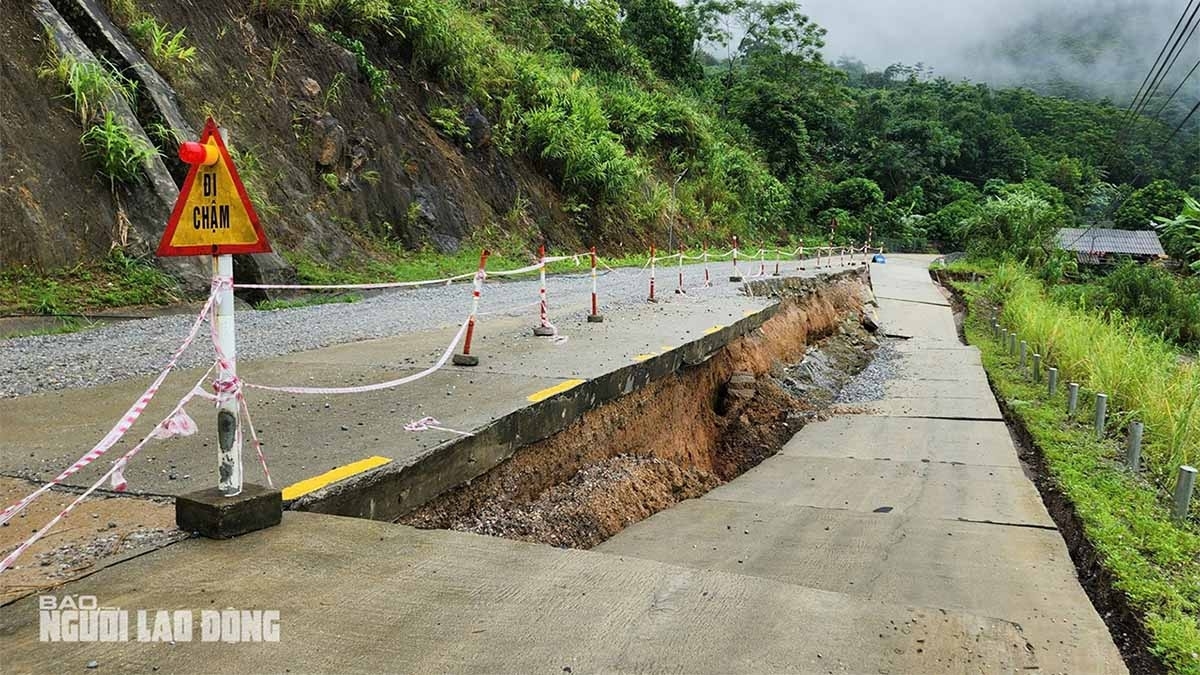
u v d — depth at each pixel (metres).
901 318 21.62
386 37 20.97
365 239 16.89
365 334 9.46
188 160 3.29
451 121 21.41
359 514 4.18
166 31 14.16
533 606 3.08
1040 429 9.58
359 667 2.55
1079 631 4.41
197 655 2.55
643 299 14.15
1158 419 8.74
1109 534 6.04
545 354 8.20
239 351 8.13
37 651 2.52
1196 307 21.83
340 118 17.64
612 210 27.52
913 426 10.94
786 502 7.64
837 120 65.12
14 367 7.00
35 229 10.20
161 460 4.52
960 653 3.06
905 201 63.41
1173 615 4.74
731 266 25.02
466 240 20.02
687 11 56.88
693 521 6.65
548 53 32.34
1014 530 6.60
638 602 3.19
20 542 3.36
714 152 38.62
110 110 11.62
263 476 4.16
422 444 4.83
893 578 5.45
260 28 16.95
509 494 5.60
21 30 11.28
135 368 7.14
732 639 2.96
